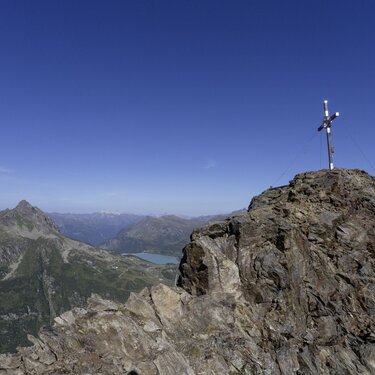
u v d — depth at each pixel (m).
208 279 30.62
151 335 25.98
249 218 34.56
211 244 32.69
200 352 26.19
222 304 29.53
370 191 39.84
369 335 29.19
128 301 28.06
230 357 26.41
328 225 35.34
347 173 42.28
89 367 22.30
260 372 25.95
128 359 23.64
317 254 33.38
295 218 35.81
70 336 23.95
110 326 25.11
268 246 32.84
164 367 23.83
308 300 30.91
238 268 31.89
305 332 29.31
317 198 38.72
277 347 27.86
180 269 33.03
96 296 28.11
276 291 30.61
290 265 31.53
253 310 29.94
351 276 32.66
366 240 35.19
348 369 27.41
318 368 27.11
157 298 28.89
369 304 31.09
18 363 21.64
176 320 28.14
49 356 22.33
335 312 30.41
